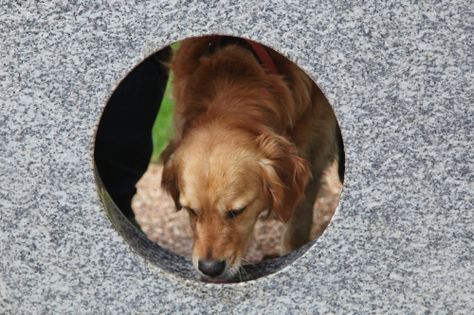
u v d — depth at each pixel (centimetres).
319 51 335
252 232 432
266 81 426
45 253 369
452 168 351
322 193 496
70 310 378
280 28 332
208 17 332
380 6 328
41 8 335
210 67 431
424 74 338
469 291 369
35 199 361
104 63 341
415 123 344
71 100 347
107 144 466
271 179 419
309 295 370
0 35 339
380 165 351
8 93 347
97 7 333
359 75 338
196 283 370
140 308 376
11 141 353
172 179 427
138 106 459
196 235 410
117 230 366
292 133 444
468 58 335
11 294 377
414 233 360
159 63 462
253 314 373
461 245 362
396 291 369
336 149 487
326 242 362
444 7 329
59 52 341
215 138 409
